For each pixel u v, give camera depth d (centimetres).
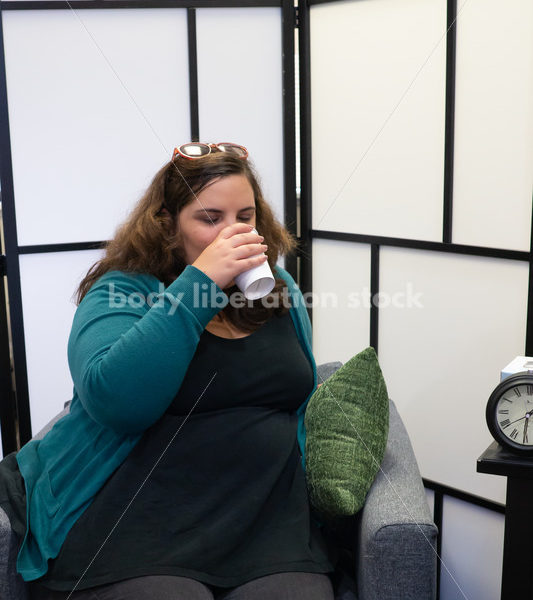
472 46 150
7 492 117
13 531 110
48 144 170
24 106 167
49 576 108
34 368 181
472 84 151
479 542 170
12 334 176
